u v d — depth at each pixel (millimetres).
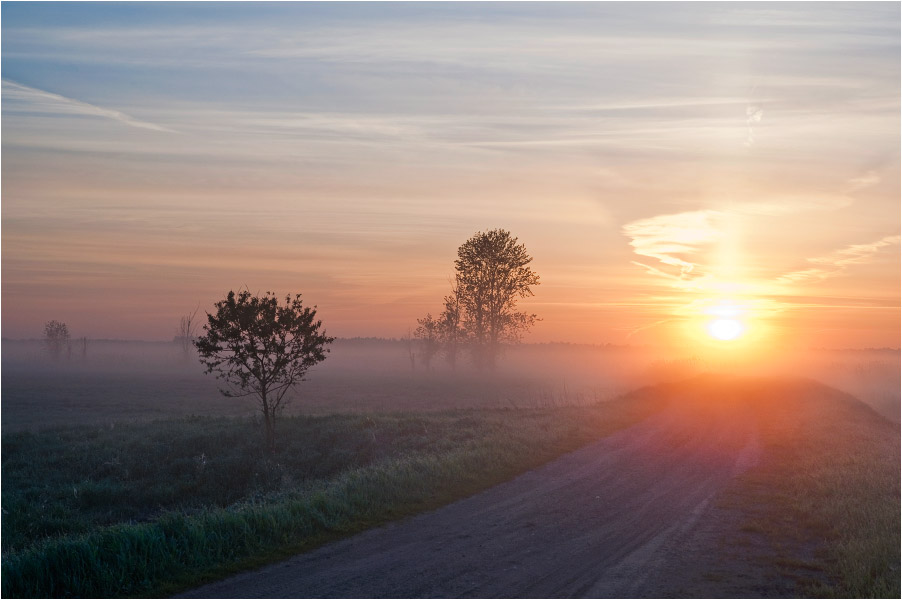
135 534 11062
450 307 85000
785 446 23844
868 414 37875
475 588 9656
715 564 10727
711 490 16578
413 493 15547
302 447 29062
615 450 23203
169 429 33750
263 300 30891
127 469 26578
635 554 11320
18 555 11344
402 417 34906
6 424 40719
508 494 16172
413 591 9539
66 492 23672
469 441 24781
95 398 61000
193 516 13391
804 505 14234
